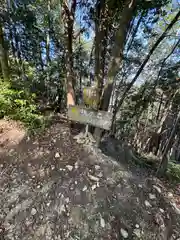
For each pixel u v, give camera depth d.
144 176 2.05
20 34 4.02
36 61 4.50
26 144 2.10
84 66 3.73
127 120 4.29
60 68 3.89
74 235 1.20
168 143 2.32
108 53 2.60
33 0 3.39
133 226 1.31
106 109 2.10
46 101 4.13
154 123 4.14
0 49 2.96
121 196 1.55
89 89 1.90
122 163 2.16
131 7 1.81
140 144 4.61
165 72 3.52
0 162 1.82
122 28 1.88
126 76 4.04
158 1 2.11
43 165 1.80
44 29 4.05
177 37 3.19
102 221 1.30
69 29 2.56
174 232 1.34
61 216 1.32
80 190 1.53
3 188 1.54
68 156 1.92
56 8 3.25
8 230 1.22
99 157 1.98
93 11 2.36
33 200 1.44
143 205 1.52
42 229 1.23
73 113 1.93
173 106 2.90
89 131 2.19
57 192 1.50
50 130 2.43
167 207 1.58
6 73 3.10
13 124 2.43
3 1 3.38
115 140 3.00
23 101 2.59
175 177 2.49
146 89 4.00
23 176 1.68
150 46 3.70
